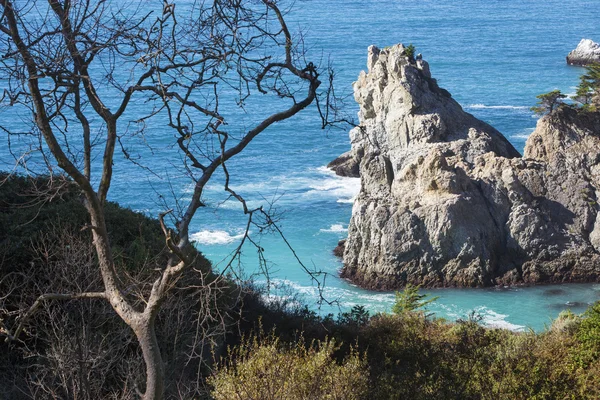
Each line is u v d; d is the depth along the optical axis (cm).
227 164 9525
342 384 1407
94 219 763
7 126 8412
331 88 828
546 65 17788
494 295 6250
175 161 8562
